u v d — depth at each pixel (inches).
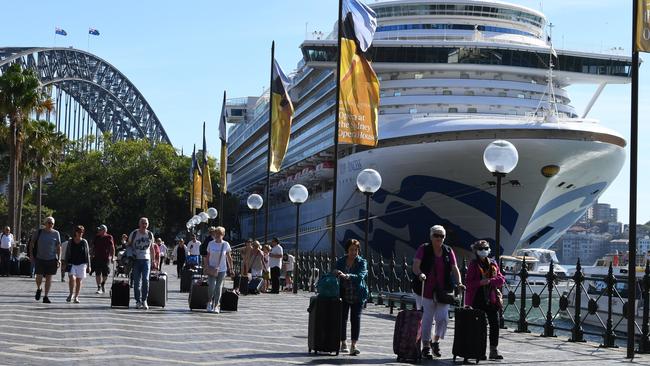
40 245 959.6
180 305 1035.9
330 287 609.9
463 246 2010.3
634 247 666.2
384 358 602.5
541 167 1786.4
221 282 952.3
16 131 2418.8
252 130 3575.3
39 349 559.8
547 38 2368.4
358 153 2101.4
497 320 625.0
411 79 2100.1
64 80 6264.8
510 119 1834.4
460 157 1824.6
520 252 2370.8
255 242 1419.8
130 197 4564.5
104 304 984.9
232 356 571.2
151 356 549.3
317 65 2161.7
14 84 2341.3
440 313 608.7
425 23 2225.6
